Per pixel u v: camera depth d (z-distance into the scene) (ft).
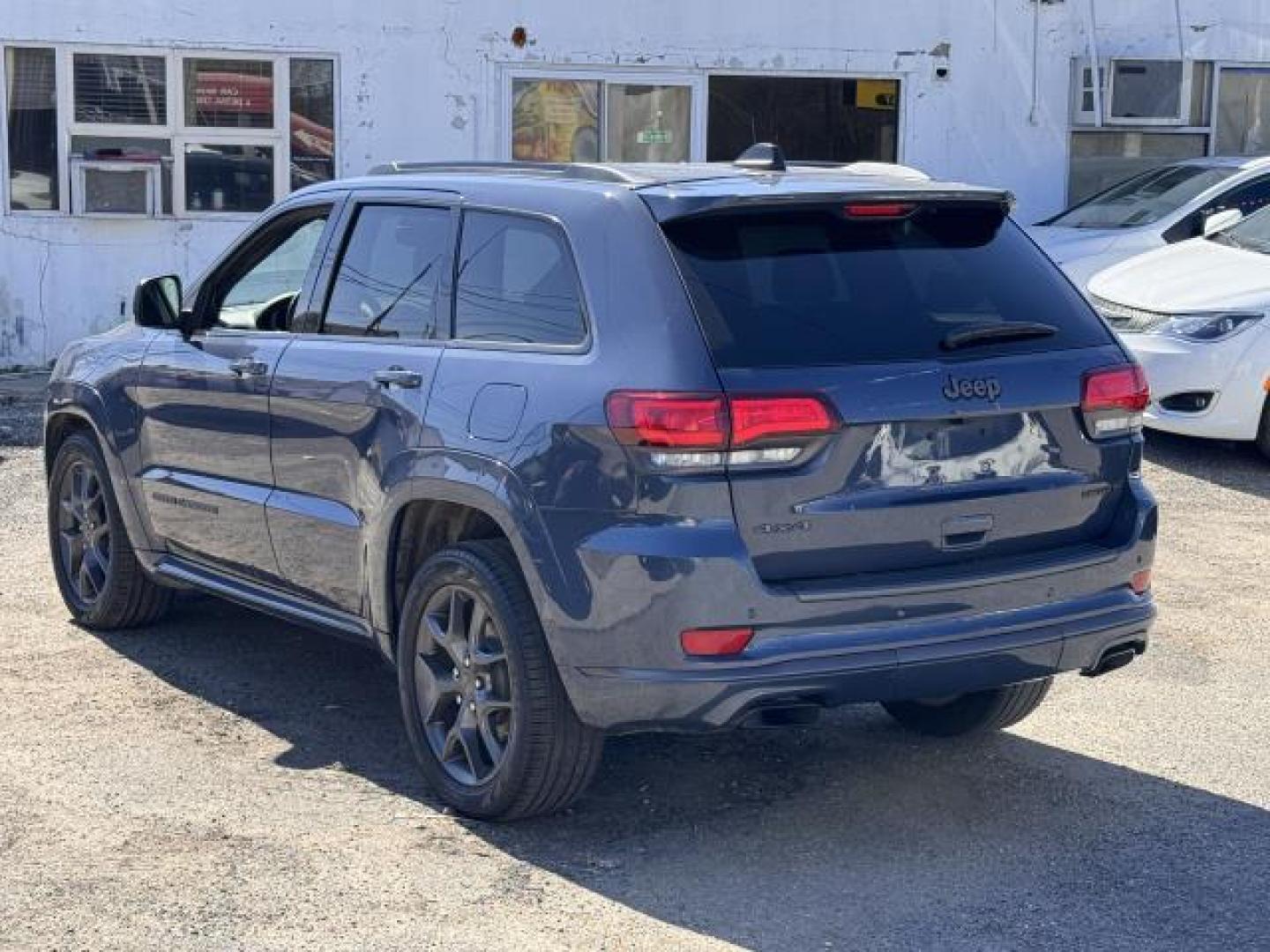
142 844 17.72
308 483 20.67
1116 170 54.03
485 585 17.79
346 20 48.65
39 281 48.14
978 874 17.37
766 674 16.42
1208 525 32.37
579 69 50.34
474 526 19.16
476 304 18.80
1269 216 40.91
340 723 21.58
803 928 16.12
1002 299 18.30
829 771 20.16
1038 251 19.16
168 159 48.34
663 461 16.37
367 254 20.57
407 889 16.78
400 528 19.17
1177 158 54.19
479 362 18.33
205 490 22.35
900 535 17.10
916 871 17.43
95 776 19.57
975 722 20.84
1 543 30.25
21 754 20.20
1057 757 20.70
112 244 48.34
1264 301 36.65
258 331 21.91
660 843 18.03
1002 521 17.71
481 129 49.85
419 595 18.74
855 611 16.79
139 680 23.08
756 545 16.52
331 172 49.29
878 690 16.92
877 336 17.29
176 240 48.62
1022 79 52.65
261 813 18.58
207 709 21.99
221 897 16.51
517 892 16.76
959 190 18.54
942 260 18.34
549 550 17.07
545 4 49.75
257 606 22.09
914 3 51.78
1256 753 20.89
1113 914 16.51
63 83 47.55
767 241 17.61
